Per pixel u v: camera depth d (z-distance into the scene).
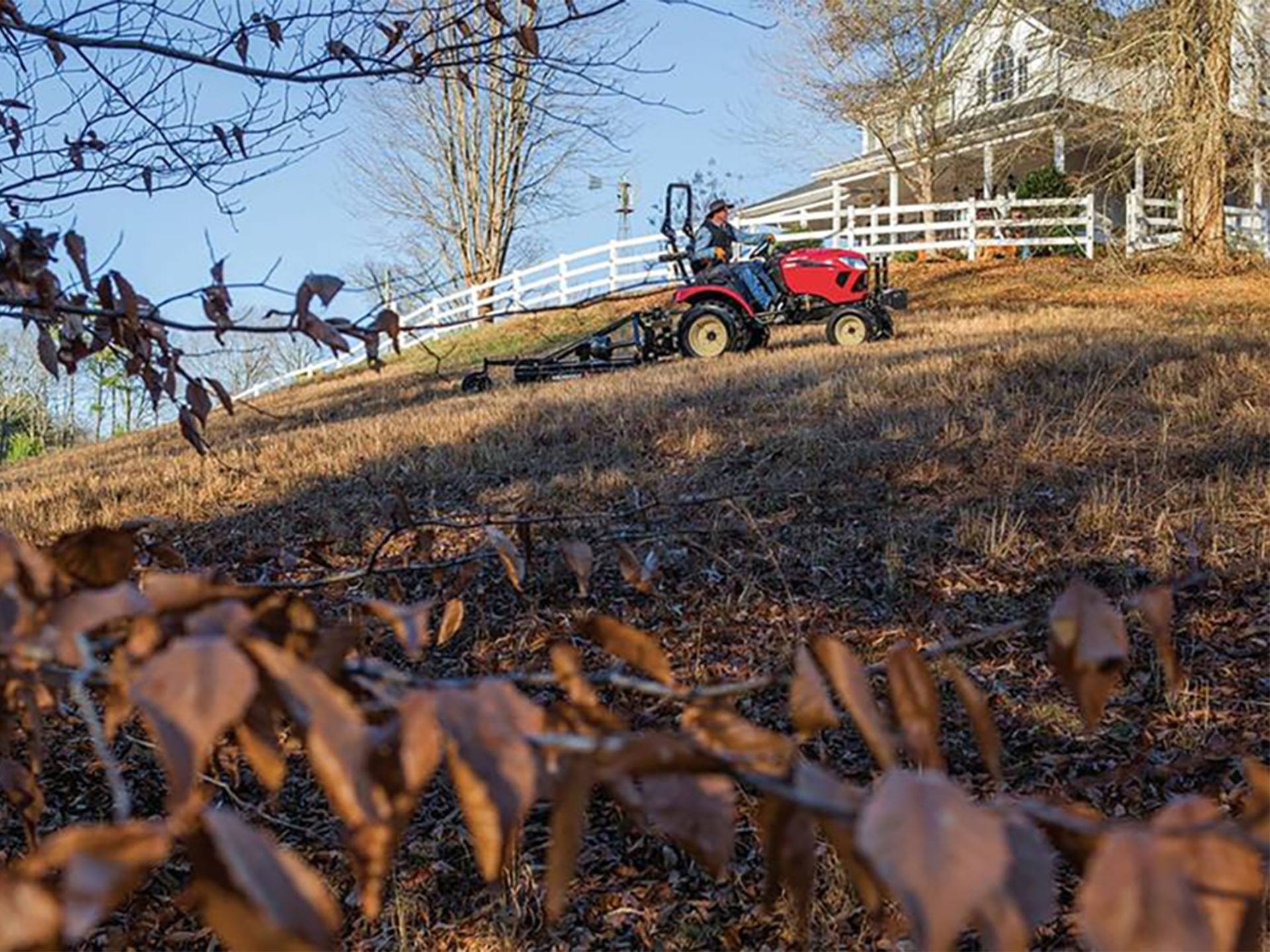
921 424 9.00
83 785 4.80
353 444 10.99
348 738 0.75
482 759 0.78
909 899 0.62
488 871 0.76
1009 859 0.67
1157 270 21.23
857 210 23.38
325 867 4.22
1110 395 9.52
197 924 3.96
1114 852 0.67
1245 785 4.10
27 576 0.98
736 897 3.97
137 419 42.38
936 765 0.89
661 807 0.90
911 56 25.56
